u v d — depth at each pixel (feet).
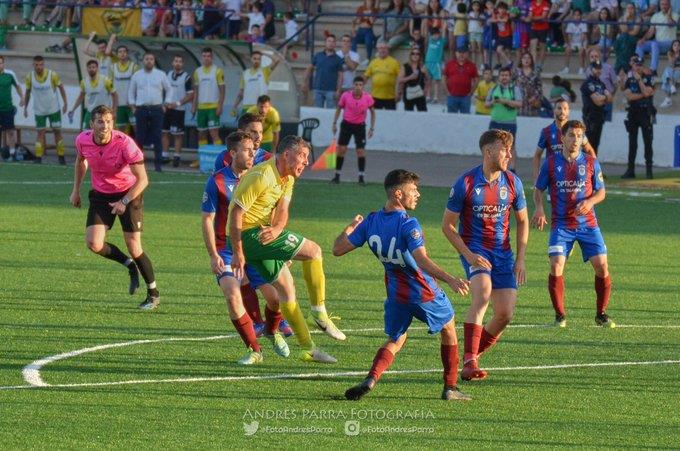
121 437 64.69
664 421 70.85
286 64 232.32
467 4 278.46
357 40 285.64
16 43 315.99
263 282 87.51
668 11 260.83
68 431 65.57
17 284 112.47
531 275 127.75
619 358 88.38
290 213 169.27
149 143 219.61
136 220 102.22
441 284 121.70
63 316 98.53
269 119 182.80
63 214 162.61
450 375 74.95
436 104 276.62
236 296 82.79
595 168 100.48
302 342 83.46
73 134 276.82
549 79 271.90
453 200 80.33
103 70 223.30
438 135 261.03
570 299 114.21
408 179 72.74
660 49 261.24
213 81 220.84
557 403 74.69
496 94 218.79
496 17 268.41
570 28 270.05
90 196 103.76
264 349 88.74
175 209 170.60
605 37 258.78
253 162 90.38
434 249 142.10
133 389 75.41
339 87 266.77
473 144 258.78
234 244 80.43
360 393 74.18
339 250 74.02
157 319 98.63
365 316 102.42
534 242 153.79
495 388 78.38
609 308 109.81
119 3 299.38
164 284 114.73
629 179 220.43
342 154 208.03
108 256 105.19
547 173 100.73
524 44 267.80
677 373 83.82
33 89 226.99
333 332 85.56
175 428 66.85
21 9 325.21
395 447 64.34
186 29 290.56
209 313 101.71
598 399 75.92
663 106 258.37
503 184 80.12
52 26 314.96
